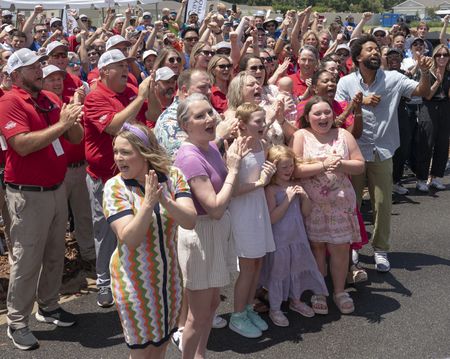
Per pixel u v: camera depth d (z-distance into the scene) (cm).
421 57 517
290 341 409
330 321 438
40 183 405
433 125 784
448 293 481
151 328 300
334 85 492
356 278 498
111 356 396
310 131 465
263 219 409
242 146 353
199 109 343
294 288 442
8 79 511
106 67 463
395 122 530
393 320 436
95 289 507
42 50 662
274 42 996
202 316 354
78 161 539
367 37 530
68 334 428
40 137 386
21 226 404
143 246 295
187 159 344
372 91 532
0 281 516
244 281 414
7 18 1192
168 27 1269
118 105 469
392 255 568
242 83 446
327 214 448
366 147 519
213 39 905
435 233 629
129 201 294
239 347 402
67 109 391
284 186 434
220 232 358
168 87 505
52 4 1379
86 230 556
